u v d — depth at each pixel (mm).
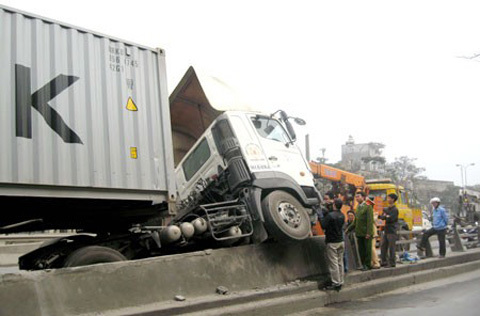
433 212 12242
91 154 6281
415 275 10125
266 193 8289
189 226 7270
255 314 6547
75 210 7277
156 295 6086
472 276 11148
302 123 9555
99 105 6504
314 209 8992
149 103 7168
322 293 7832
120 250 7184
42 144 5809
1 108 5488
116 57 6863
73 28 6410
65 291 5242
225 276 7098
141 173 6832
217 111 9109
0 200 5988
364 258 9859
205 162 8883
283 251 8273
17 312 4770
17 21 5812
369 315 6766
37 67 5906
